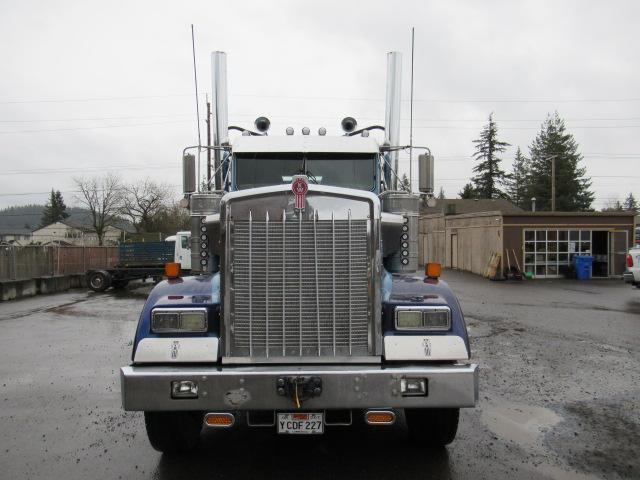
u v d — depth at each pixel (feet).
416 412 14.79
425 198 18.21
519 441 15.48
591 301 50.31
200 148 19.13
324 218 12.43
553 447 15.02
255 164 20.21
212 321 12.78
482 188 216.13
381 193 18.69
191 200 17.53
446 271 94.73
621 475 13.23
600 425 16.74
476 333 32.86
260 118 21.98
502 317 39.73
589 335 32.17
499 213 79.66
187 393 11.82
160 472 13.60
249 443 15.55
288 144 20.22
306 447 15.21
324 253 12.45
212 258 17.12
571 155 196.65
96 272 73.36
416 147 18.63
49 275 73.51
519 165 244.42
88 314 45.80
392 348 12.34
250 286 12.42
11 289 61.11
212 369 12.03
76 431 16.57
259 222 12.40
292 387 11.64
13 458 14.52
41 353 28.60
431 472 13.46
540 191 197.67
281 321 12.44
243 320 12.46
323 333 12.48
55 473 13.56
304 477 13.24
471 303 48.62
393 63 21.25
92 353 28.58
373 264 12.42
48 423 17.33
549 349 28.04
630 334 32.48
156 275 75.61
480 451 14.79
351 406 11.74
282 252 12.42
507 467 13.73
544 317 39.73
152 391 11.81
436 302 12.78
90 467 13.92
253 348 12.44
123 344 31.19
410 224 17.79
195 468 13.82
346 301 12.44
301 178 12.46
